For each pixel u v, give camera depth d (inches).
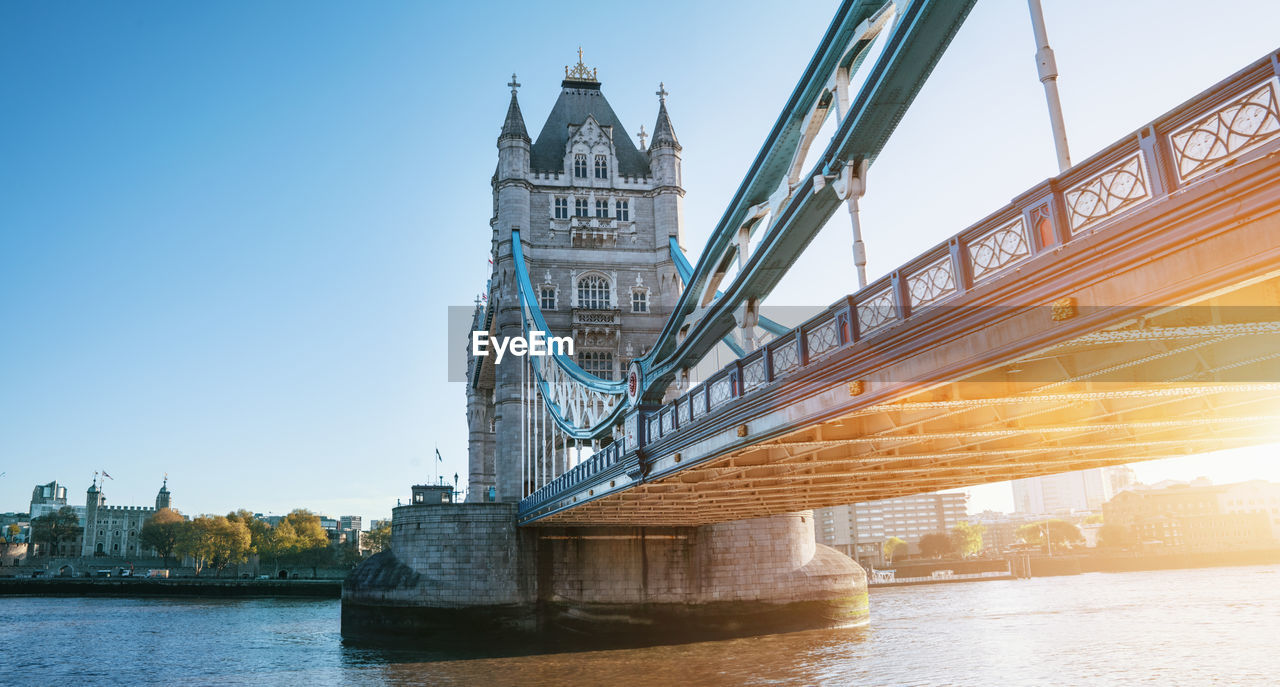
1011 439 1000.2
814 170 789.9
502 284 2864.2
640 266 3019.2
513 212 2913.4
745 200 973.8
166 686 1610.5
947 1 629.0
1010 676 1520.7
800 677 1537.9
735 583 2274.9
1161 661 1654.8
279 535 6323.8
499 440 2694.4
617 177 3100.4
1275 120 382.0
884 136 738.8
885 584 5191.9
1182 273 434.9
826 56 804.0
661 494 1411.2
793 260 896.3
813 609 2315.5
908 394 661.3
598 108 3287.4
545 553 2219.5
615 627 2197.3
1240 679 1445.6
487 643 2137.1
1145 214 440.5
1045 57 515.8
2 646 2299.5
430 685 1544.0
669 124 3164.4
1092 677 1496.1
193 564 6988.2
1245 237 406.0
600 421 1545.3
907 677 1520.7
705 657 1817.2
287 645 2223.2
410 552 2273.6
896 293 657.6
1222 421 904.9
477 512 2234.3
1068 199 497.4
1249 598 3125.0
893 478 1291.8
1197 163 418.9
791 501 1582.2
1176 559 6264.8
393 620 2210.9
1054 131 510.0
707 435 1008.2
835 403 752.3
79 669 1856.5
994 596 3777.1
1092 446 1004.6
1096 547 7844.5
